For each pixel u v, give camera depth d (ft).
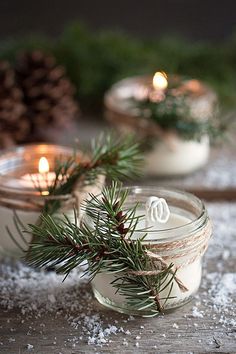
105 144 1.77
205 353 1.42
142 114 2.17
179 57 2.77
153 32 3.58
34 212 1.66
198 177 2.25
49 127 2.52
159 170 2.22
